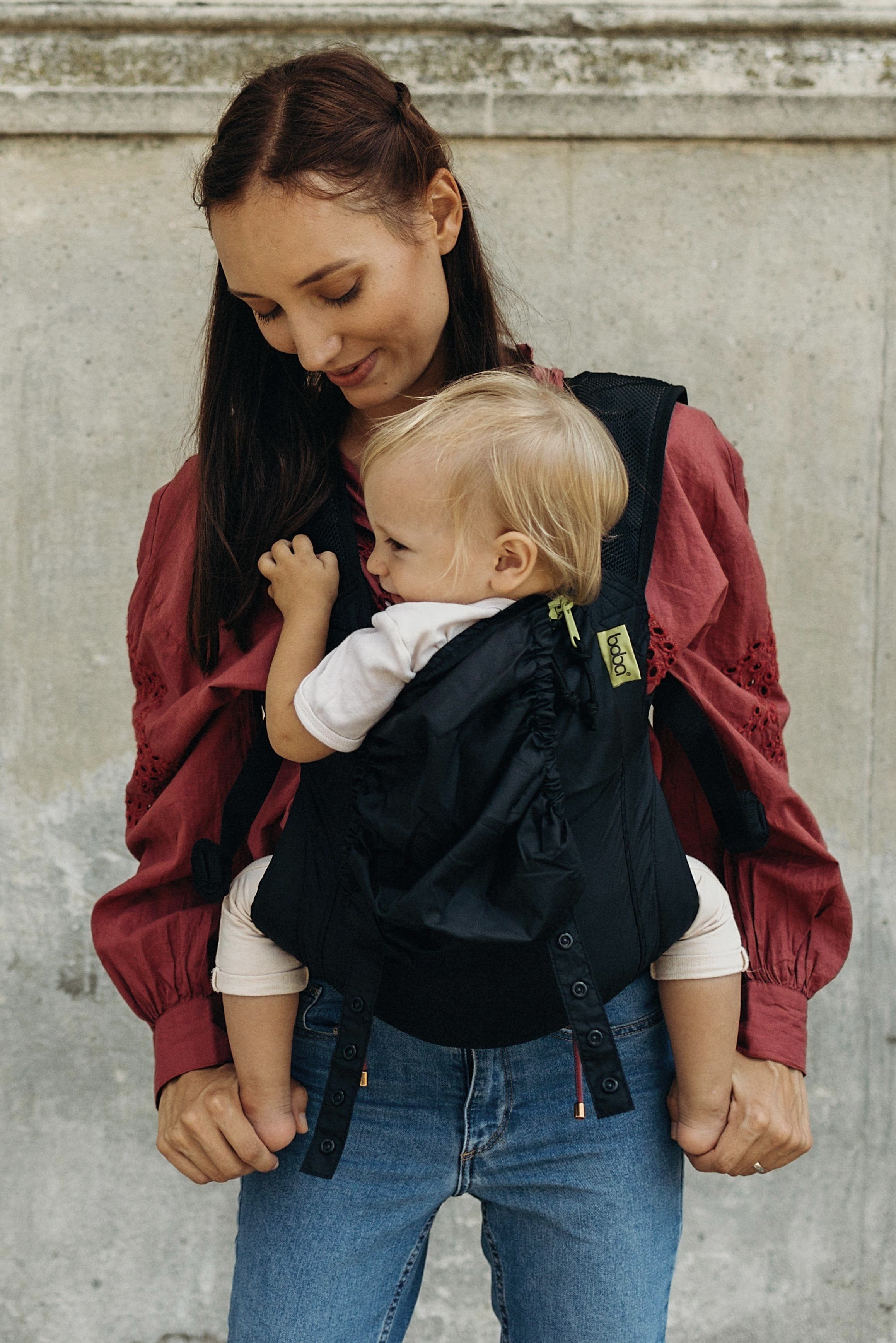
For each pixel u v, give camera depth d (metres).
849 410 2.23
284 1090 1.23
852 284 2.21
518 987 1.10
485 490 1.05
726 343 2.21
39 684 2.24
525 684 1.07
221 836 1.27
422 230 1.14
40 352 2.19
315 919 1.13
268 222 1.08
